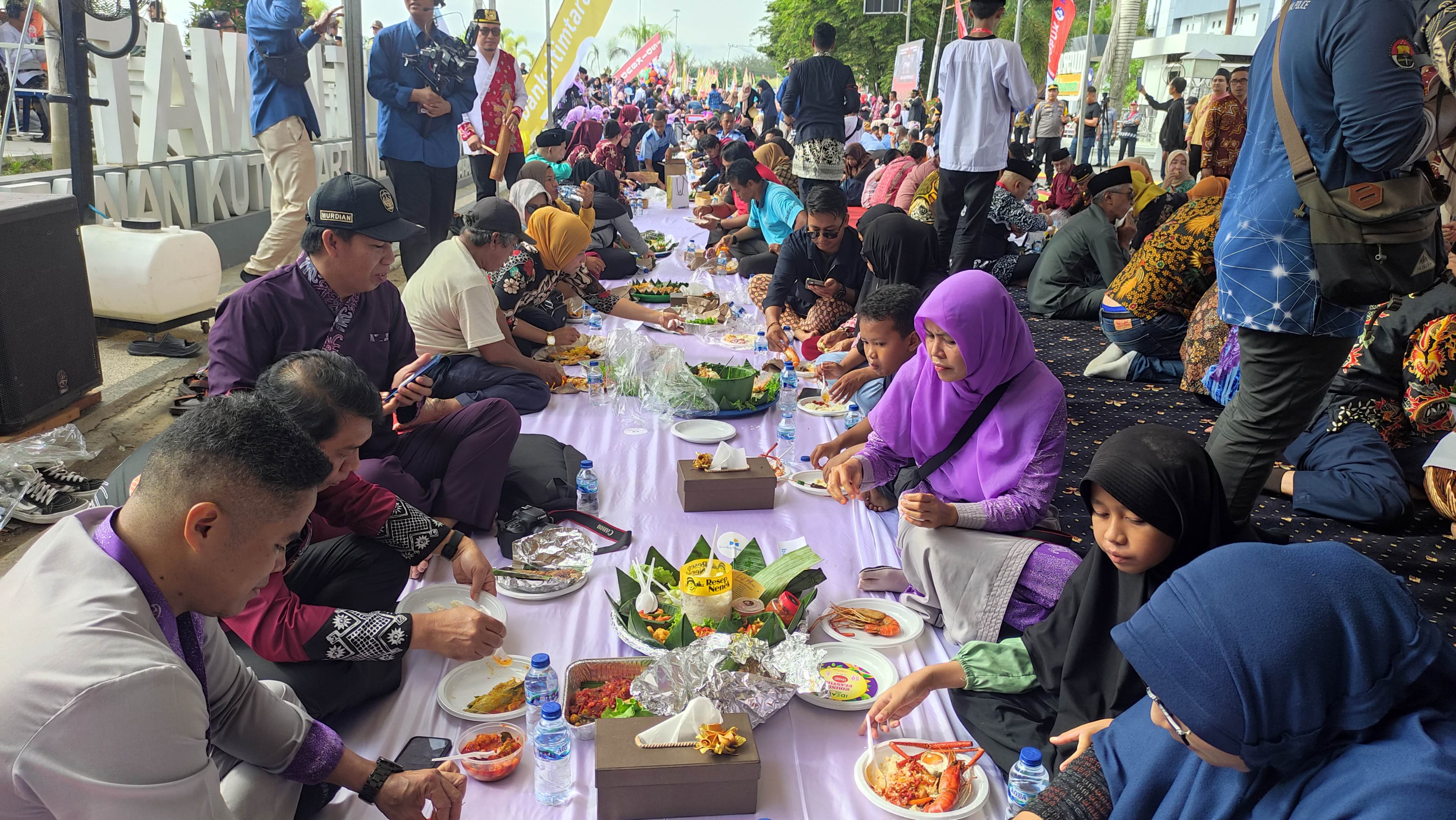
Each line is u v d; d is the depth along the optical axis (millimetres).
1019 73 6535
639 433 4137
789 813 1943
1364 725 1186
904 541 2719
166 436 1442
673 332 5859
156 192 7242
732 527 3264
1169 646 1249
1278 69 2537
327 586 2467
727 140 18109
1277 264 2584
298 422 2131
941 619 2693
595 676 2309
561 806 1958
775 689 2166
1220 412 4695
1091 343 6066
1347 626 1179
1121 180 6645
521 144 8656
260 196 8891
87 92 5488
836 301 5426
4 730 1282
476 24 8094
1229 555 1268
